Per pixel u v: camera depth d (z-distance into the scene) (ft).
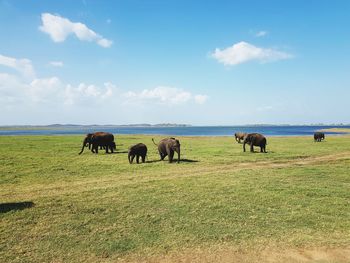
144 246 28.04
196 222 33.04
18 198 41.29
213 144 133.18
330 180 52.21
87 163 71.20
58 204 38.37
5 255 26.30
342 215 35.19
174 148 72.59
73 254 26.68
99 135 93.71
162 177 55.06
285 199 40.60
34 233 30.37
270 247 27.94
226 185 47.75
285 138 190.70
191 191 44.19
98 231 30.96
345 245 28.17
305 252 27.12
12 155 84.07
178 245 28.25
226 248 27.78
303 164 71.20
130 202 39.17
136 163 71.92
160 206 37.78
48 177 55.42
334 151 97.81
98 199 40.34
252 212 35.94
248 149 106.11
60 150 100.53
